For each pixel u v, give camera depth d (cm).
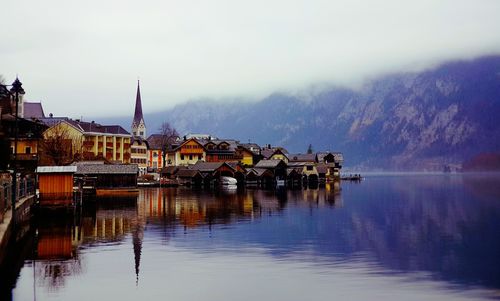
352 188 15062
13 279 3133
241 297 2819
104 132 16838
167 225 5628
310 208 7875
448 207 8150
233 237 4778
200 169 15850
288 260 3741
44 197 5972
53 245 4275
